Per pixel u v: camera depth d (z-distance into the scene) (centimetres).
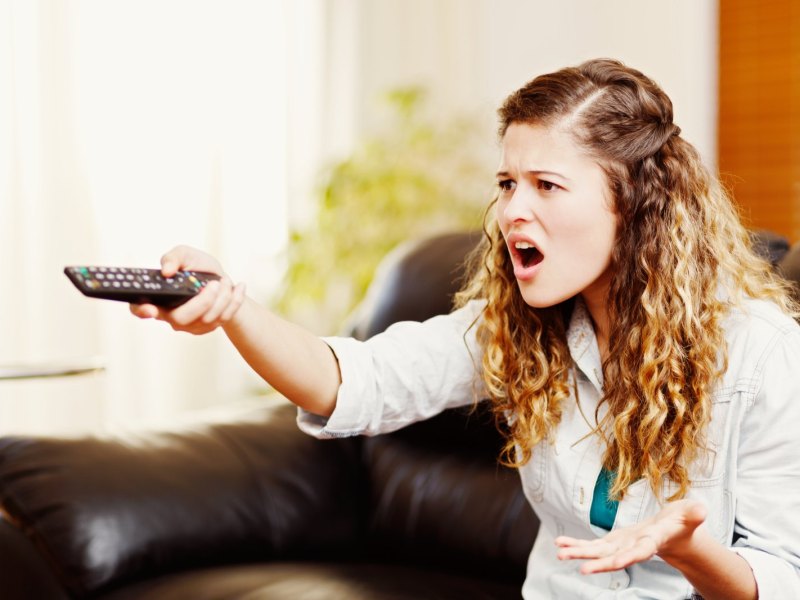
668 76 308
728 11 299
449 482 171
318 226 298
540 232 107
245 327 102
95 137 267
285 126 309
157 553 151
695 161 112
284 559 168
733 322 111
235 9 296
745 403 107
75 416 265
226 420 179
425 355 122
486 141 344
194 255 98
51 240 262
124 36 271
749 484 108
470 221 328
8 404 255
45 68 259
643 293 109
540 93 108
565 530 122
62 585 144
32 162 257
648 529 84
